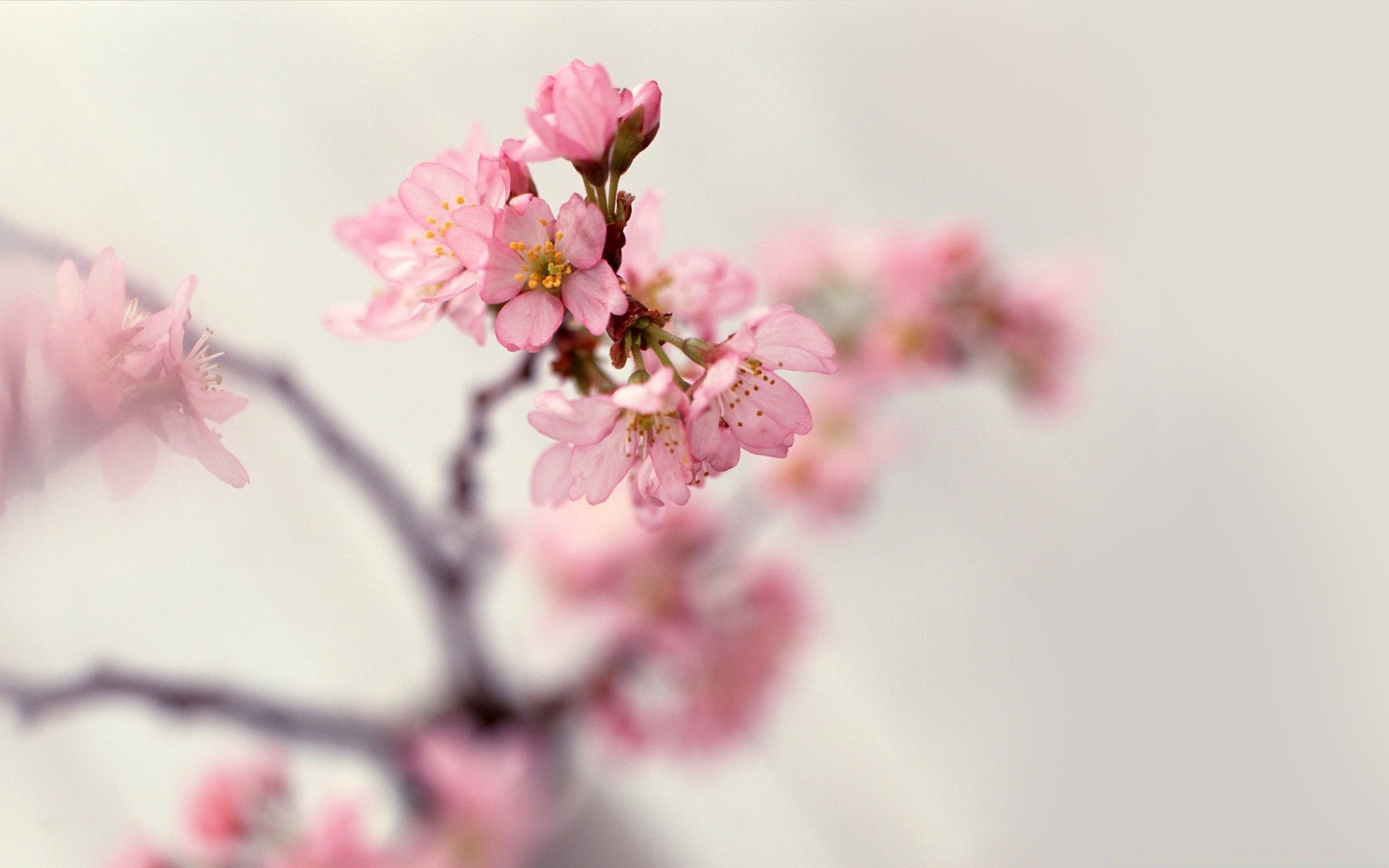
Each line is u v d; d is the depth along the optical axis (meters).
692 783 1.58
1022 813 1.74
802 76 1.83
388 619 1.63
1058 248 1.80
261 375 1.16
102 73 1.53
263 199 1.60
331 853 1.18
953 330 1.49
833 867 1.66
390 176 1.66
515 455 1.65
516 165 1.03
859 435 1.55
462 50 1.71
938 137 1.83
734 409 1.03
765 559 1.56
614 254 1.03
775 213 1.78
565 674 1.42
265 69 1.65
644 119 1.03
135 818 1.48
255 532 1.53
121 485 1.04
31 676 1.15
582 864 1.42
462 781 1.23
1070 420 1.87
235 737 1.23
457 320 1.06
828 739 1.72
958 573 1.85
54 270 1.07
